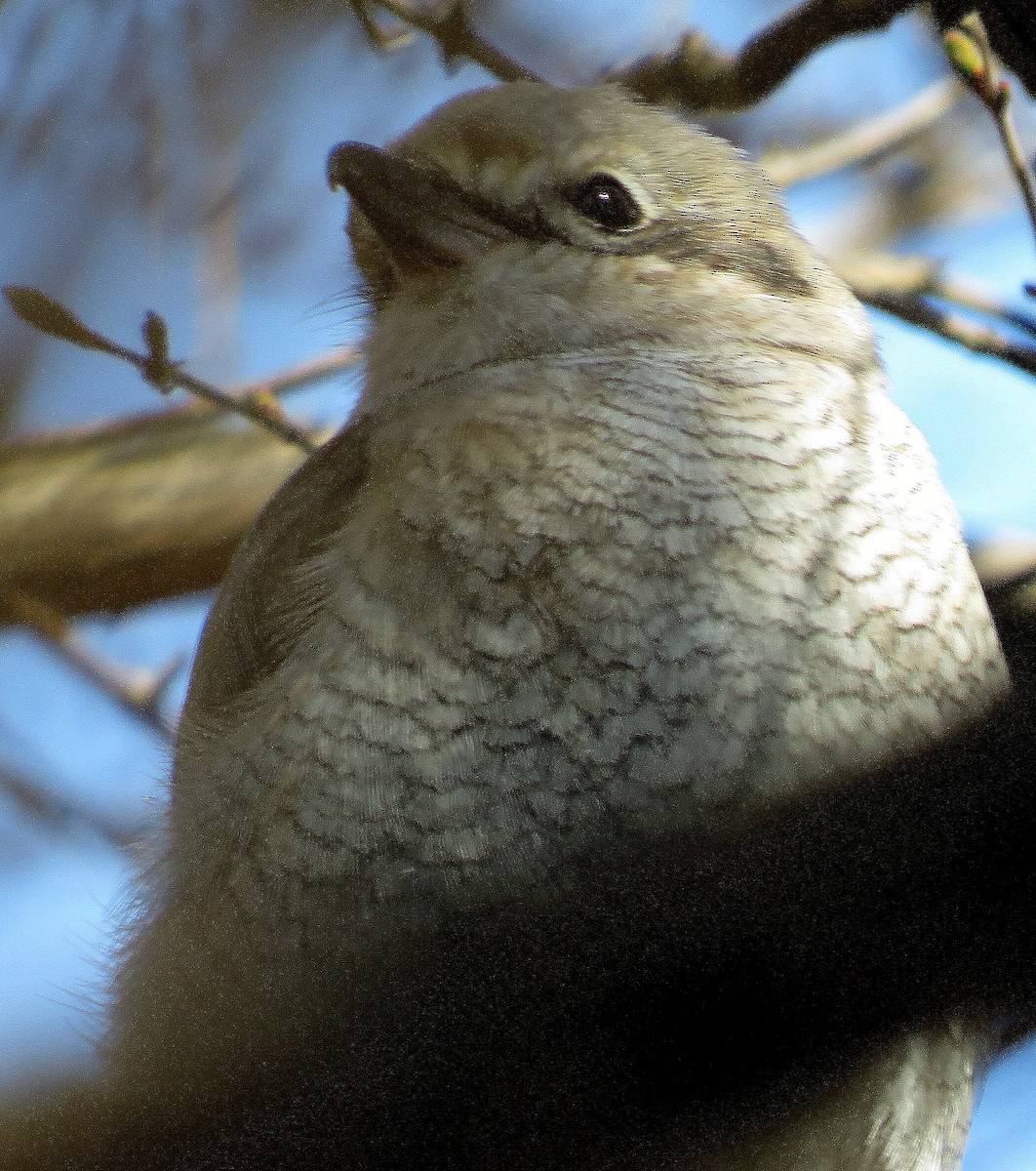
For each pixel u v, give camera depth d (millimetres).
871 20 2238
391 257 2236
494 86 2244
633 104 2244
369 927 2201
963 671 2213
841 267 2256
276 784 2205
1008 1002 2178
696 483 2211
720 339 2229
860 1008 2180
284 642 2217
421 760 2201
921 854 2172
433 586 2207
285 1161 2189
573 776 2203
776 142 2291
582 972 2186
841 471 2213
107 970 2225
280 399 2271
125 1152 2182
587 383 2219
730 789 2203
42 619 2264
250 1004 2201
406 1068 2189
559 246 2234
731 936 2178
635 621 2205
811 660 2205
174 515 2275
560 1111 2188
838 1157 2197
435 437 2215
